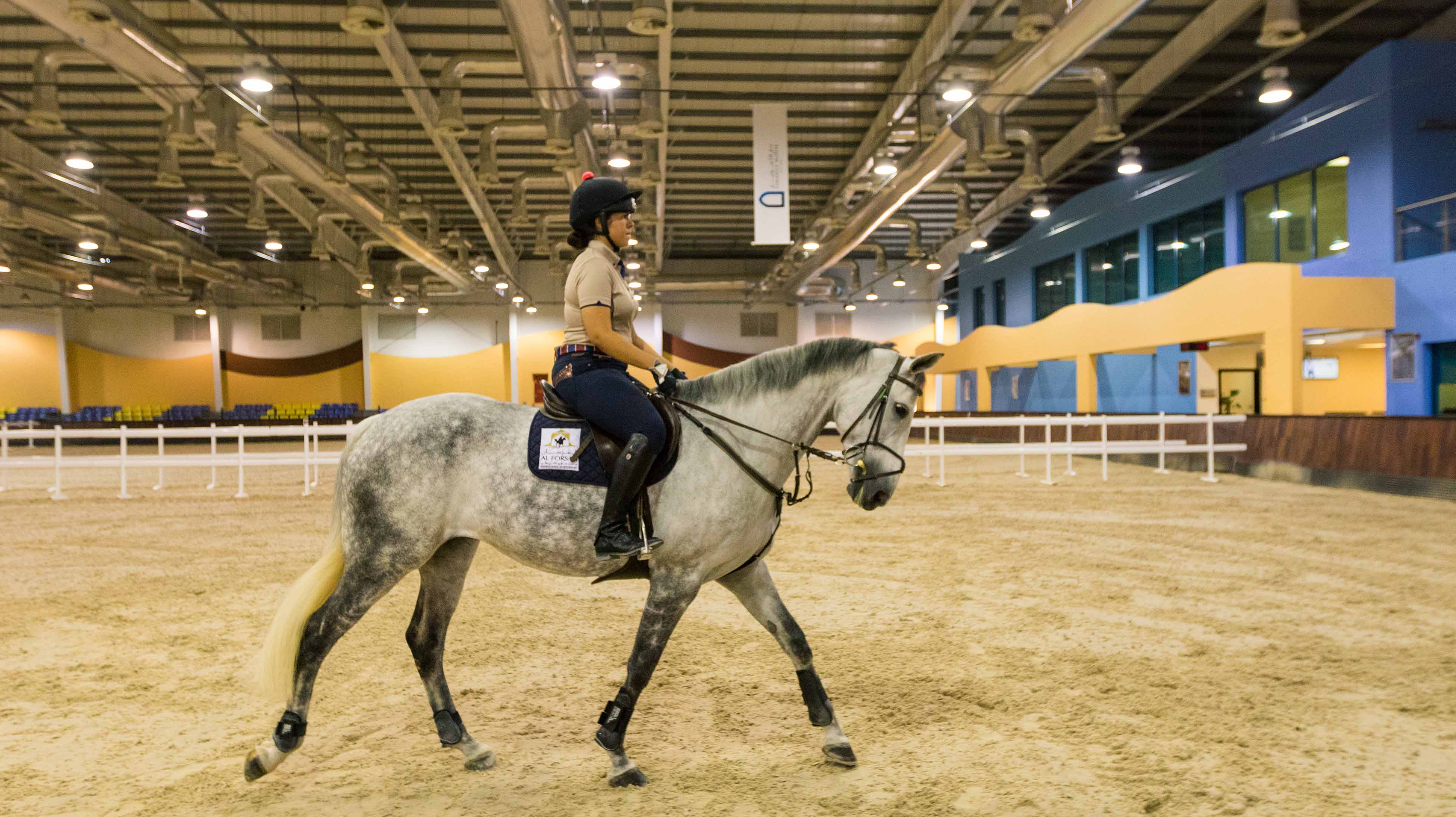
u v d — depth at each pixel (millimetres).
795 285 29453
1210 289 15109
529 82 10648
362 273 26141
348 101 15070
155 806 2711
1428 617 4875
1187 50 13312
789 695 3721
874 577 6098
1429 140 13859
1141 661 4109
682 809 2668
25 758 3092
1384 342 16609
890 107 15406
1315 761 2992
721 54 13680
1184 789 2770
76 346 31797
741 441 2998
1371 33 14367
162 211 23375
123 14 9281
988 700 3611
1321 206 15539
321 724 3432
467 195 18109
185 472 15688
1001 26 12711
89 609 5297
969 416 24797
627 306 3020
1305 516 8734
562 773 2961
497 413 3047
